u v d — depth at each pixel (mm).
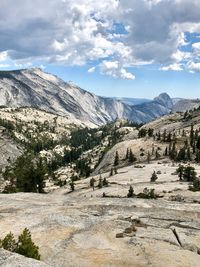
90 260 34156
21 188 125688
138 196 99938
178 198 90062
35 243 39062
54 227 44281
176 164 193500
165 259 33906
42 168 128875
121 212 52594
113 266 32656
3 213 52156
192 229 44719
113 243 38656
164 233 42531
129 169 191250
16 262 27047
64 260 34375
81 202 65312
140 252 35844
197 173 152625
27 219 48281
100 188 134875
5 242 32906
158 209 54594
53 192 168875
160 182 136250
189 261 33656
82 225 45219
